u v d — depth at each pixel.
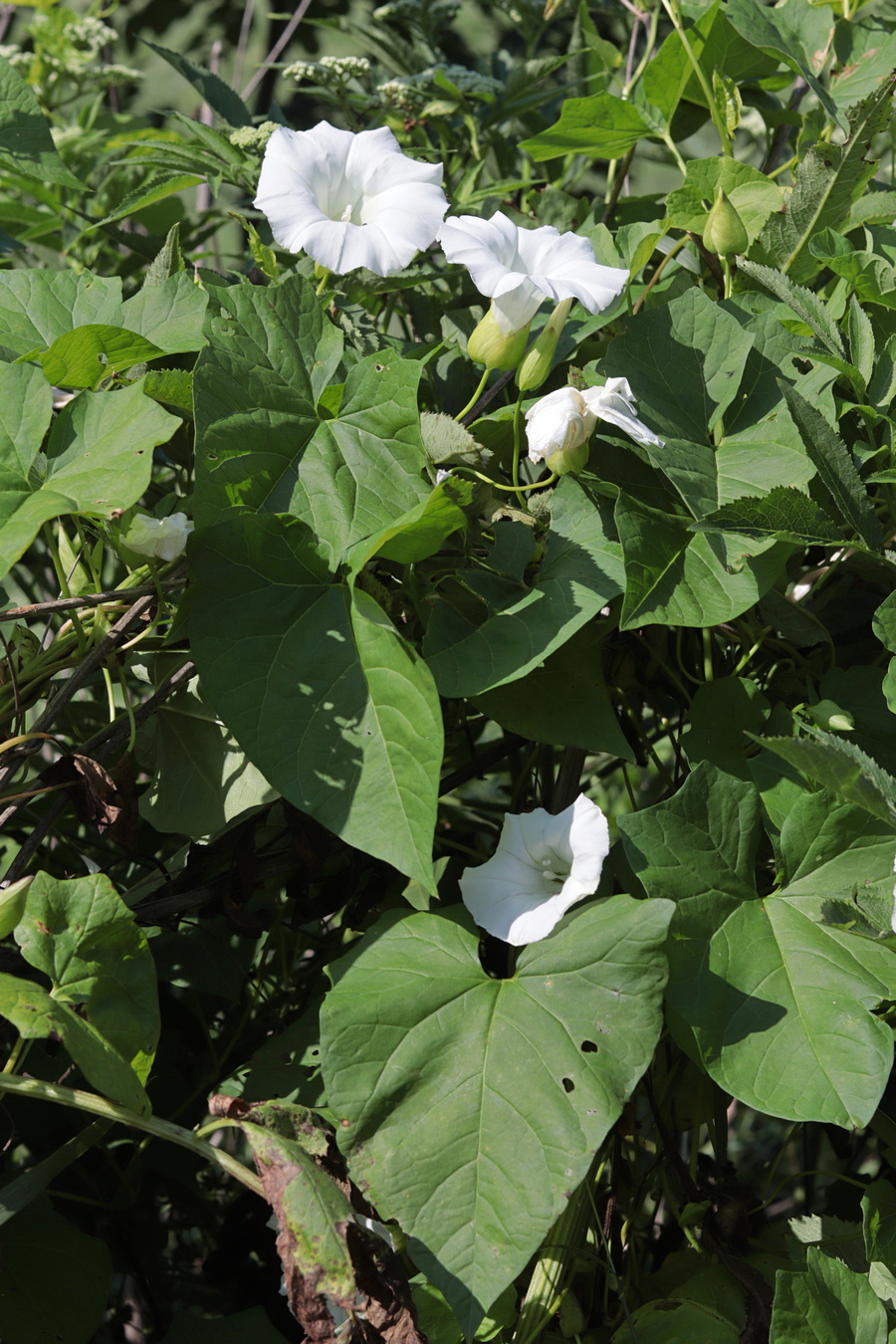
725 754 1.04
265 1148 0.94
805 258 1.10
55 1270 1.02
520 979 0.97
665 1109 1.06
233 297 1.01
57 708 1.00
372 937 0.99
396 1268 0.94
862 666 1.05
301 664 0.97
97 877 0.97
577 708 1.02
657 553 1.00
